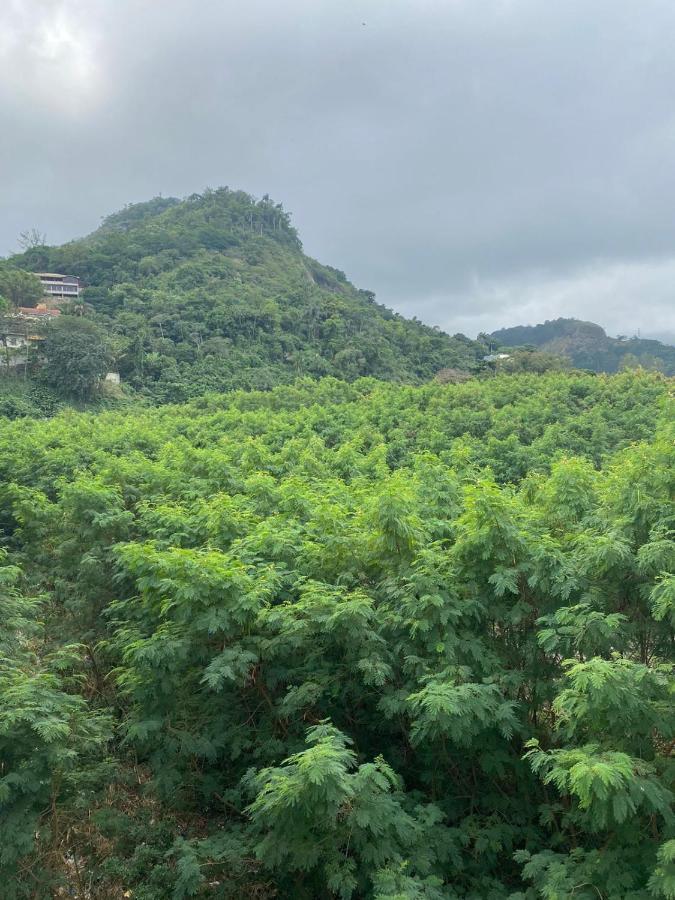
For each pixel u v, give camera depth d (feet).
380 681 21.83
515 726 20.45
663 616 21.52
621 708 16.98
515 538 23.86
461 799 24.29
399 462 98.58
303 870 19.27
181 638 24.09
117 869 22.02
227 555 26.91
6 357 211.00
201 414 147.74
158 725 23.31
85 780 23.76
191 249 410.31
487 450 97.50
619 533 24.52
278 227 525.34
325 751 16.94
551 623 22.50
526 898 19.10
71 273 366.84
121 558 27.09
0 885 19.25
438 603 22.35
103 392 217.56
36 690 20.74
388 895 16.58
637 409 121.70
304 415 124.36
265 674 25.25
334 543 27.68
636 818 17.53
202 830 25.22
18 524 60.29
